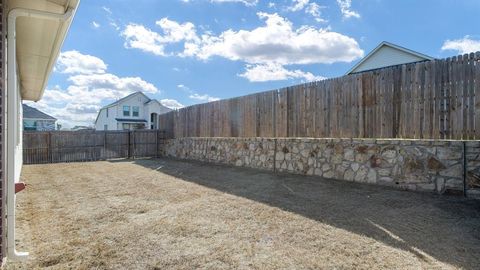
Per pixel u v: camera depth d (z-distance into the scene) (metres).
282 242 3.14
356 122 5.82
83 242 3.20
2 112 2.58
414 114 4.91
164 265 2.66
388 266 2.55
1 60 2.59
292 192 5.34
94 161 13.34
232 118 9.67
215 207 4.57
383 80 5.38
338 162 6.14
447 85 4.52
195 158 11.98
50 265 2.67
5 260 2.65
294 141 7.24
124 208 4.61
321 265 2.61
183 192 5.73
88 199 5.28
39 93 10.20
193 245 3.10
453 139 4.43
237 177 7.21
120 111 33.06
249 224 3.74
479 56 4.18
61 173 9.03
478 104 4.18
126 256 2.85
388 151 5.25
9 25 2.83
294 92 7.29
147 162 12.19
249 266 2.62
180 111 13.46
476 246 2.84
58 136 13.35
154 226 3.73
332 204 4.45
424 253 2.76
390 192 4.81
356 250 2.89
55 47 4.60
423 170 4.77
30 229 3.62
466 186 4.29
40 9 3.20
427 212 3.79
